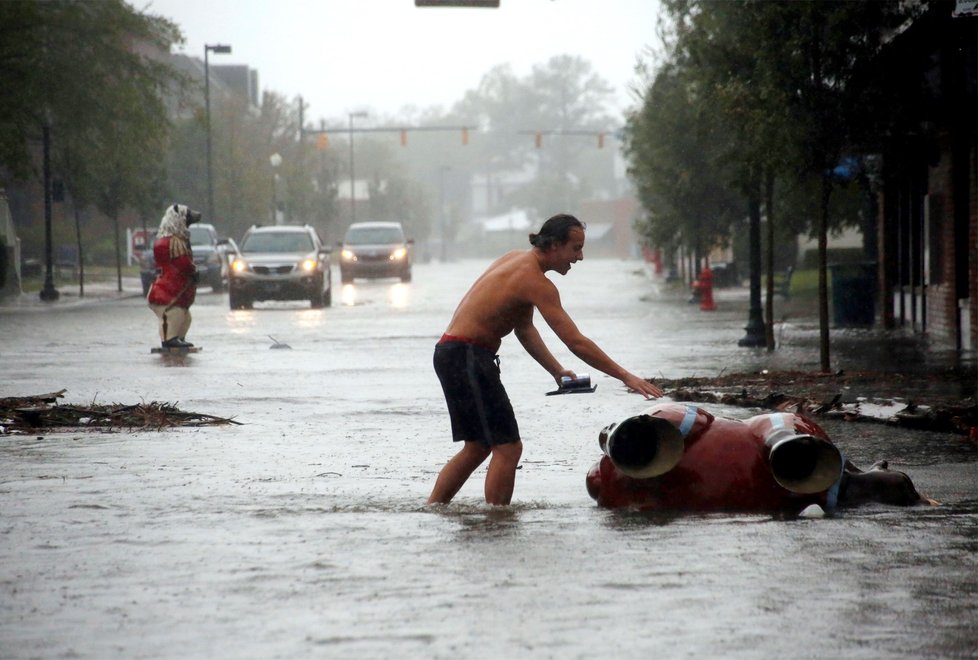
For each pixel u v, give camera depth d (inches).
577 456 743.7
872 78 1243.2
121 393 1121.4
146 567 436.1
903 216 1892.2
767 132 1242.0
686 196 2635.3
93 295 3282.5
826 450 523.8
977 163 1430.9
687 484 534.6
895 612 373.1
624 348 1565.0
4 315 2474.2
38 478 651.5
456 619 366.6
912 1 1226.6
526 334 555.2
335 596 393.7
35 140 3334.2
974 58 1350.9
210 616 372.5
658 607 378.6
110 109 3137.3
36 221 4840.1
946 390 1058.7
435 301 2883.9
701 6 1727.4
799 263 3981.3
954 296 1568.7
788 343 1627.7
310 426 887.7
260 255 2637.8
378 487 625.0
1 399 985.5
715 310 2417.6
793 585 404.5
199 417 918.4
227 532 497.4
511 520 518.0
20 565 440.5
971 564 432.8
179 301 1583.4
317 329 1980.8
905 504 550.6
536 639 346.6
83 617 373.1
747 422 548.7
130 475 663.8
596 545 464.4
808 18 1222.9
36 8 2984.7
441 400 1057.5
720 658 330.3
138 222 5285.4
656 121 2628.0
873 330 1861.5
